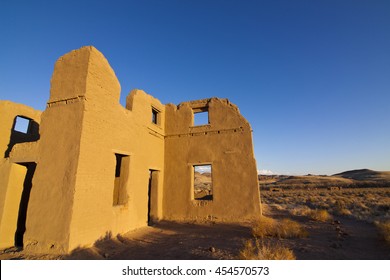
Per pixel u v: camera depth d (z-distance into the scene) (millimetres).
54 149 6910
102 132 7711
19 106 10328
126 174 9391
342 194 30828
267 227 8492
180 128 13297
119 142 8727
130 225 9156
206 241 7633
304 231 8234
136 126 10227
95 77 7605
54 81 7703
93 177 7066
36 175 6871
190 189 12195
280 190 46969
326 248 6422
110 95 8359
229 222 10992
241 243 7105
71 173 6461
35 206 6566
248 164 11656
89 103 7199
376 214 13547
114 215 8062
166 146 13297
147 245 7480
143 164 10648
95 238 6930
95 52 7727
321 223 10953
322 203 20328
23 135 10469
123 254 6500
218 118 12773
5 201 7156
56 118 7230
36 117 11211
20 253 6109
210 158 12328
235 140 12203
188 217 11812
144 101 11258
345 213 14305
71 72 7531
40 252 6035
